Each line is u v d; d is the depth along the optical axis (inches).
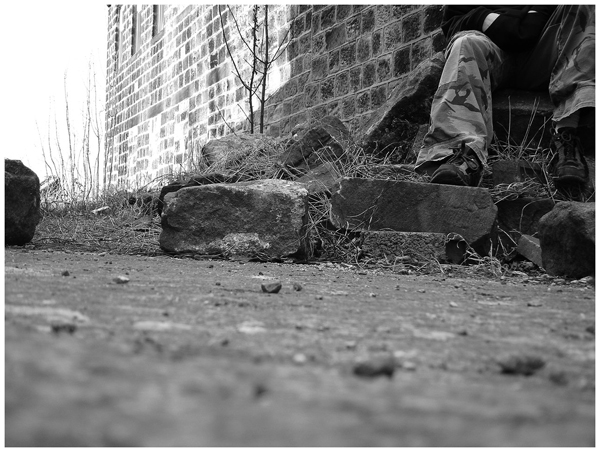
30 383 29.5
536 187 174.6
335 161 199.6
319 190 188.5
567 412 32.7
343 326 60.7
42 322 49.8
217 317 61.6
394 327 61.6
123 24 642.8
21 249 161.0
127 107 613.0
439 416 29.9
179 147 488.7
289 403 30.3
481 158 173.6
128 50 618.5
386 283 113.2
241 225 164.6
